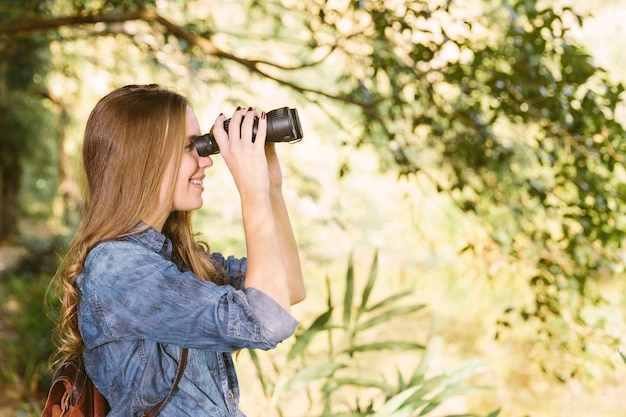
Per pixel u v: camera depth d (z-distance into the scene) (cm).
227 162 127
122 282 120
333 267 1127
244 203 124
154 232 130
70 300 128
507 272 390
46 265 1127
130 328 120
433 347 212
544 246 352
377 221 1155
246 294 118
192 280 119
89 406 130
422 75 354
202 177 137
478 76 354
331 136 876
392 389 213
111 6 402
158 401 125
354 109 449
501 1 336
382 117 373
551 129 330
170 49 464
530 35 325
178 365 125
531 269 381
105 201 128
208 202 866
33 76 913
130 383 123
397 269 1066
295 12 412
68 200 1138
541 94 328
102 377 125
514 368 662
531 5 332
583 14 326
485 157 362
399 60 367
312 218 478
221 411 131
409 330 810
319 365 216
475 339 758
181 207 135
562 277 349
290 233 157
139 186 127
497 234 366
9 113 1157
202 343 118
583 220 327
